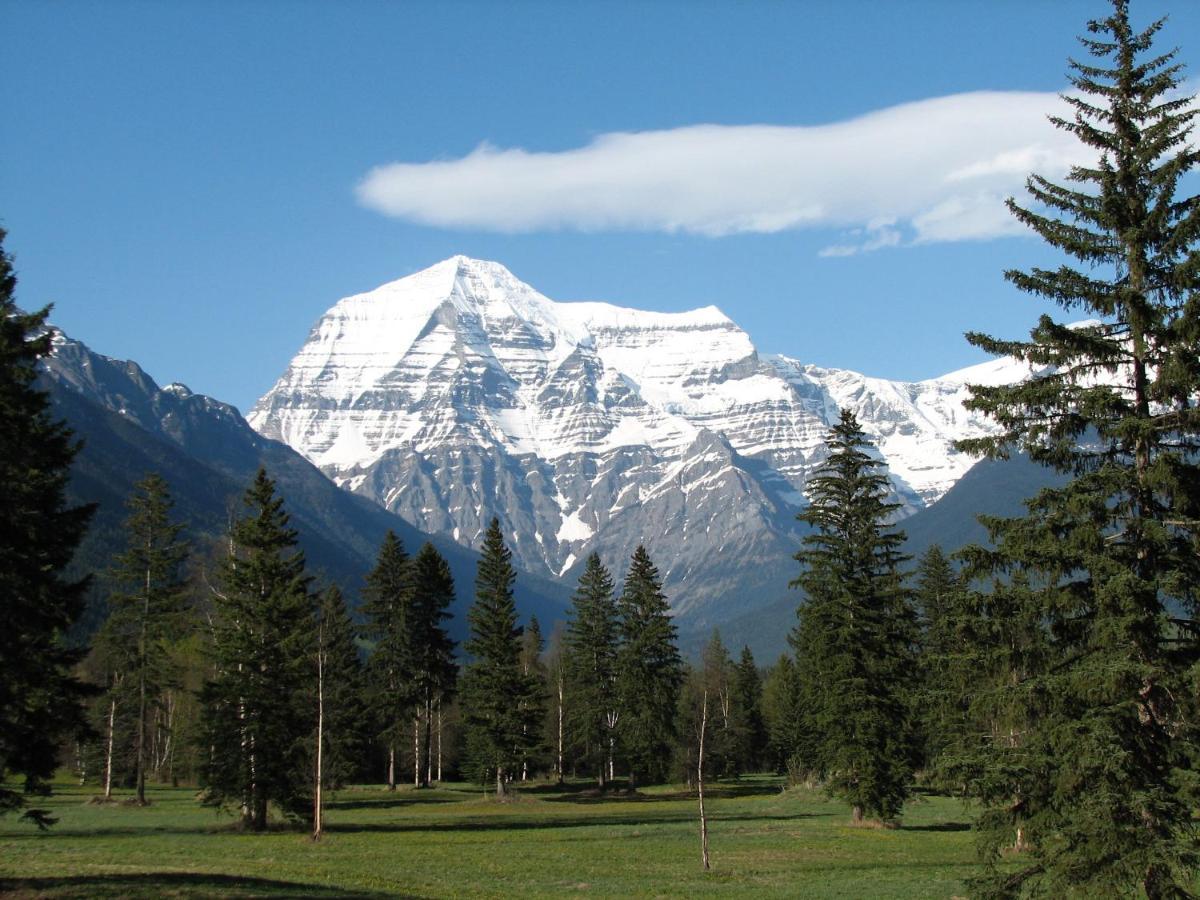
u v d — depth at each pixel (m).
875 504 65.12
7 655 33.03
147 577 78.69
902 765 63.38
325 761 83.69
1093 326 26.34
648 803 95.12
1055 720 25.36
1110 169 25.38
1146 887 23.97
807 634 65.50
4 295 35.97
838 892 45.09
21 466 34.62
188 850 52.03
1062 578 26.03
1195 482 24.80
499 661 95.50
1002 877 26.02
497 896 42.16
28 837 57.12
